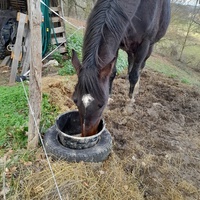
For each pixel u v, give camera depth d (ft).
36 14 6.45
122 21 7.29
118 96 12.89
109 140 8.21
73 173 7.13
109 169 7.66
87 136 7.00
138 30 9.09
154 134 10.26
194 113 12.89
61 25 17.29
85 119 6.39
